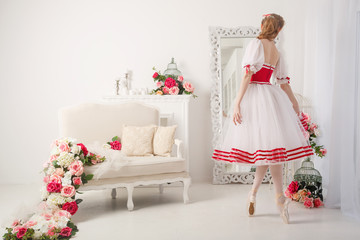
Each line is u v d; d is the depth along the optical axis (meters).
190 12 5.30
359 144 3.44
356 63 3.47
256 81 3.31
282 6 5.24
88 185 3.57
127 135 4.26
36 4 5.23
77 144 3.65
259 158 3.06
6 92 5.26
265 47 3.30
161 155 4.18
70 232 2.77
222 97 5.20
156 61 5.30
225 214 3.49
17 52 5.24
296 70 4.90
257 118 3.17
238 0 5.29
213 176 5.12
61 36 5.26
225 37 5.21
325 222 3.18
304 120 3.63
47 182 3.42
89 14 5.27
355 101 3.48
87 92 5.28
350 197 3.37
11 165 5.28
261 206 3.78
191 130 5.34
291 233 2.90
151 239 2.81
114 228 3.11
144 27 5.30
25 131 5.28
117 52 5.29
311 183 3.86
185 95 4.92
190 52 5.32
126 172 3.68
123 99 4.93
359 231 2.93
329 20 4.01
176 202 4.04
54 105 5.28
